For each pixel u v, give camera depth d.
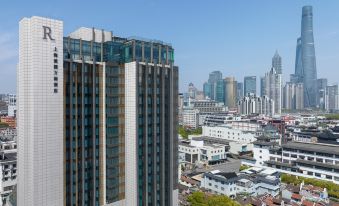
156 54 106.50
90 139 91.94
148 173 102.50
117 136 99.12
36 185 78.75
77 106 88.06
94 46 94.12
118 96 99.19
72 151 86.62
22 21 79.44
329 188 152.75
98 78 93.69
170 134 109.19
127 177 101.25
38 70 77.75
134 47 99.88
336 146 185.12
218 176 152.88
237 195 148.12
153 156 104.19
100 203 95.38
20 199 84.12
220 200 124.31
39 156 79.00
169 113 109.00
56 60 81.31
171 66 109.19
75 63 87.31
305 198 136.75
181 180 173.50
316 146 187.62
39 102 78.38
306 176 175.88
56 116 82.00
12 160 145.50
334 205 126.88
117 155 99.25
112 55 98.62
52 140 81.38
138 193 99.56
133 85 97.75
